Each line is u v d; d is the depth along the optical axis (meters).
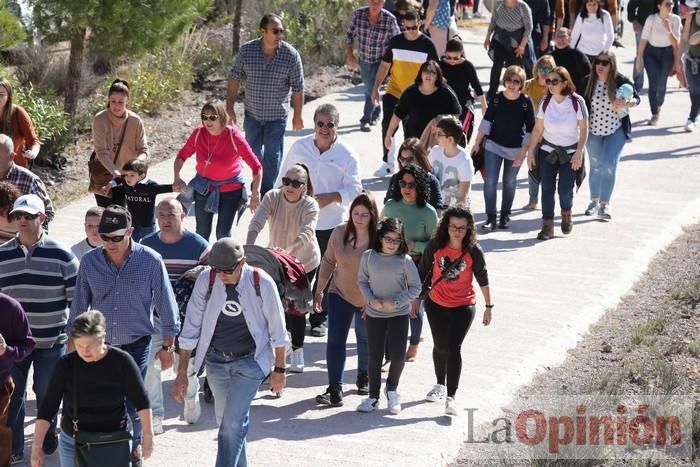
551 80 44.00
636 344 35.62
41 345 27.86
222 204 39.44
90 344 22.47
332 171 36.31
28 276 27.48
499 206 50.12
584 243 45.12
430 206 32.59
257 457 27.55
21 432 27.88
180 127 62.28
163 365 26.75
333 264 31.33
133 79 64.06
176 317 26.80
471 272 30.08
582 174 45.56
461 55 47.00
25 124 39.31
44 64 61.97
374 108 62.44
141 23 57.69
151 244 30.48
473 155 46.41
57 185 52.78
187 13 60.69
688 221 48.75
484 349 34.72
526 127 45.44
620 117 47.03
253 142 46.28
